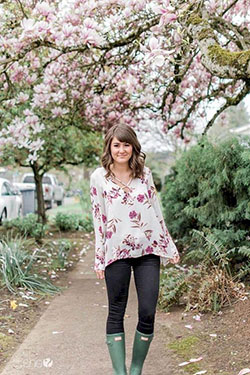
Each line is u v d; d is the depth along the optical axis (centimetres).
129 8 459
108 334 283
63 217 1173
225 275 443
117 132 282
